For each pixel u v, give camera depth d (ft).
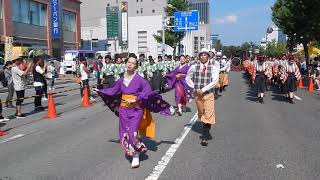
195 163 24.79
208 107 29.66
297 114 46.70
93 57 176.04
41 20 161.99
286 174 22.61
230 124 39.29
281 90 72.90
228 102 60.08
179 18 141.90
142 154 26.89
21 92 44.88
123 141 23.94
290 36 109.50
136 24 262.26
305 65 105.70
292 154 27.17
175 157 26.21
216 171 23.11
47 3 165.17
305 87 87.20
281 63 73.72
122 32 234.99
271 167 24.00
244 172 22.95
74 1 192.65
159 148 28.68
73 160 25.43
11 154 27.12
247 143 30.50
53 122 40.47
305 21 95.45
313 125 38.96
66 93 75.92
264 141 31.27
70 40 191.01
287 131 35.63
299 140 31.68
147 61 70.38
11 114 46.65
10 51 108.17
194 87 30.04
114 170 23.25
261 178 21.88
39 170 23.29
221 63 78.59
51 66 78.13
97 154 26.91
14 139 32.12
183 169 23.48
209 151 27.89
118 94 24.57
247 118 43.37
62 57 168.35
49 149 28.48
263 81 59.62
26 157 26.27
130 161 25.14
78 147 28.99
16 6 143.33
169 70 72.59
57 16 166.71
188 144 30.07
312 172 23.02
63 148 28.71
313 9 93.40
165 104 24.98
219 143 30.45
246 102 60.13
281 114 46.68
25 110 50.39
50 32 167.53
